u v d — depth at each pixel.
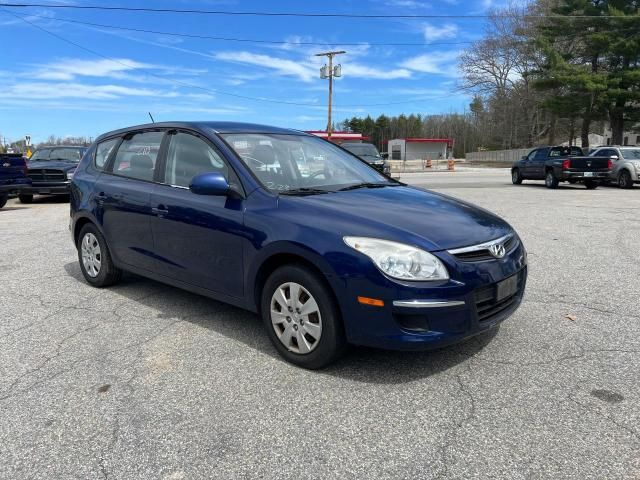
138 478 2.53
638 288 5.50
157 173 4.83
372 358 3.79
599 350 3.89
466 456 2.65
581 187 20.48
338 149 5.18
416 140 80.69
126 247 5.13
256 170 4.13
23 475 2.56
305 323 3.58
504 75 60.41
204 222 4.16
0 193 13.68
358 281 3.24
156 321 4.65
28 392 3.39
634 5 36.44
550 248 7.64
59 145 17.50
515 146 67.06
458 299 3.23
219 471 2.57
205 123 4.66
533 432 2.84
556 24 39.97
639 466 2.54
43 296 5.47
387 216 3.55
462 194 16.98
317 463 2.62
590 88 35.88
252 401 3.22
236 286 4.03
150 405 3.20
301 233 3.50
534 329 4.31
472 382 3.41
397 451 2.70
